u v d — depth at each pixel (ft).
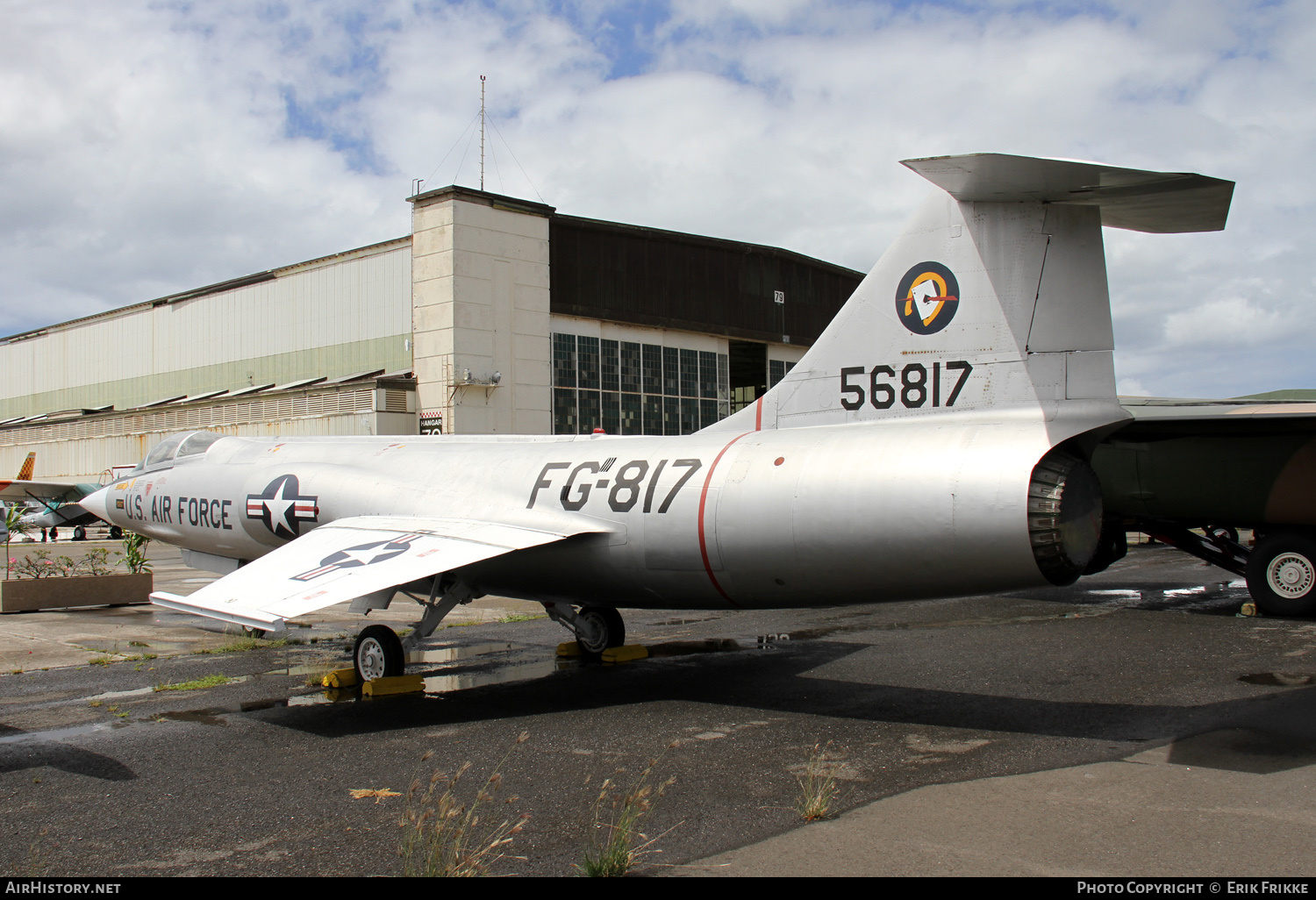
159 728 21.56
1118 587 48.26
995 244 21.39
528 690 25.54
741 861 12.96
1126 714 21.11
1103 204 19.17
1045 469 19.76
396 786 16.96
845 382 23.76
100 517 44.27
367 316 94.53
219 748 19.70
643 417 100.73
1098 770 16.96
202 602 22.17
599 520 25.32
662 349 103.09
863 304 23.58
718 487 23.32
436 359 87.45
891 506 20.51
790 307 114.52
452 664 29.66
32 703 24.39
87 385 131.13
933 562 20.21
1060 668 26.76
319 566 24.09
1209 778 16.35
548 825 14.61
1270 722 20.10
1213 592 45.19
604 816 15.01
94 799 16.37
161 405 111.86
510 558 26.86
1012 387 21.06
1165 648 29.35
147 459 42.39
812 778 16.78
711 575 23.58
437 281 87.66
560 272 94.89
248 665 30.09
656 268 102.01
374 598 26.37
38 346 139.95
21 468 129.90
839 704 22.95
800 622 37.96
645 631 36.29
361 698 24.84
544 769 17.84
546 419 92.32
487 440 32.01
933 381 22.22
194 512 37.86
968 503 19.65
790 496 21.95
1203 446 37.96
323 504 32.24
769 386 113.91
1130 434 39.17
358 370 95.25
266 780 17.42
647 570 24.63
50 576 47.78
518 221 91.04
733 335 108.06
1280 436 36.40
